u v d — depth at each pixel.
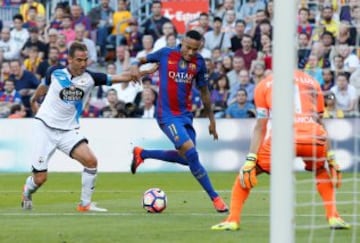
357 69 44.78
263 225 26.61
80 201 33.72
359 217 29.00
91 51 60.41
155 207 30.84
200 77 32.34
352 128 48.75
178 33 62.41
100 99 56.59
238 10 61.38
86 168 31.42
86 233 25.00
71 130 31.58
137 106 53.88
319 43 45.16
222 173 50.47
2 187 42.88
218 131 51.31
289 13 17.78
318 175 25.34
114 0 63.75
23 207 32.38
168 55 32.06
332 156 24.89
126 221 28.06
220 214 30.28
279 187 17.56
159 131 51.41
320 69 48.88
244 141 51.19
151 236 24.23
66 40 60.41
